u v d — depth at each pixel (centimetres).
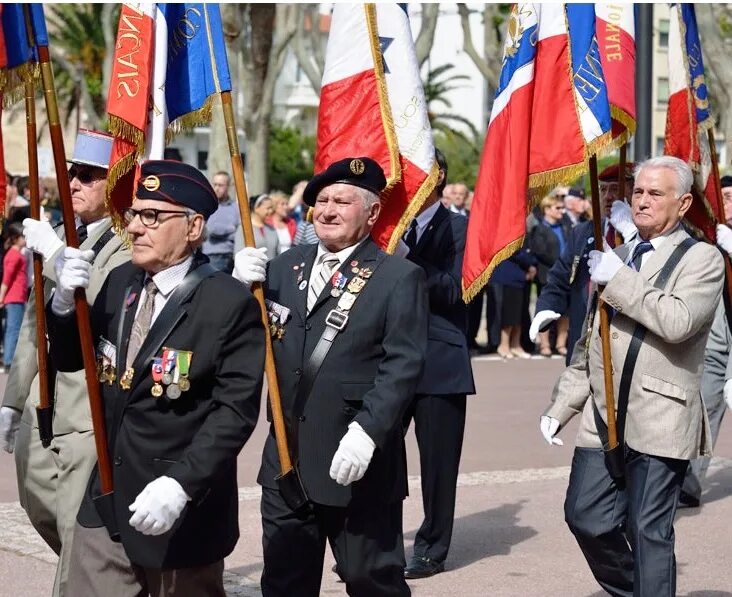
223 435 379
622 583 503
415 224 632
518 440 998
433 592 591
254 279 451
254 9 2200
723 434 1047
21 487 524
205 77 499
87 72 3534
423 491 627
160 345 386
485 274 562
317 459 441
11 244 1334
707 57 1900
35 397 514
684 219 662
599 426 494
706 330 488
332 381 443
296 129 4541
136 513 365
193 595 402
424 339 445
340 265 456
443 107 4872
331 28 586
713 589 593
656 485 477
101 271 489
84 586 399
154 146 490
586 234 688
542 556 655
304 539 448
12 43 439
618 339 488
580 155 549
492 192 562
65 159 420
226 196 1399
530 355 1584
